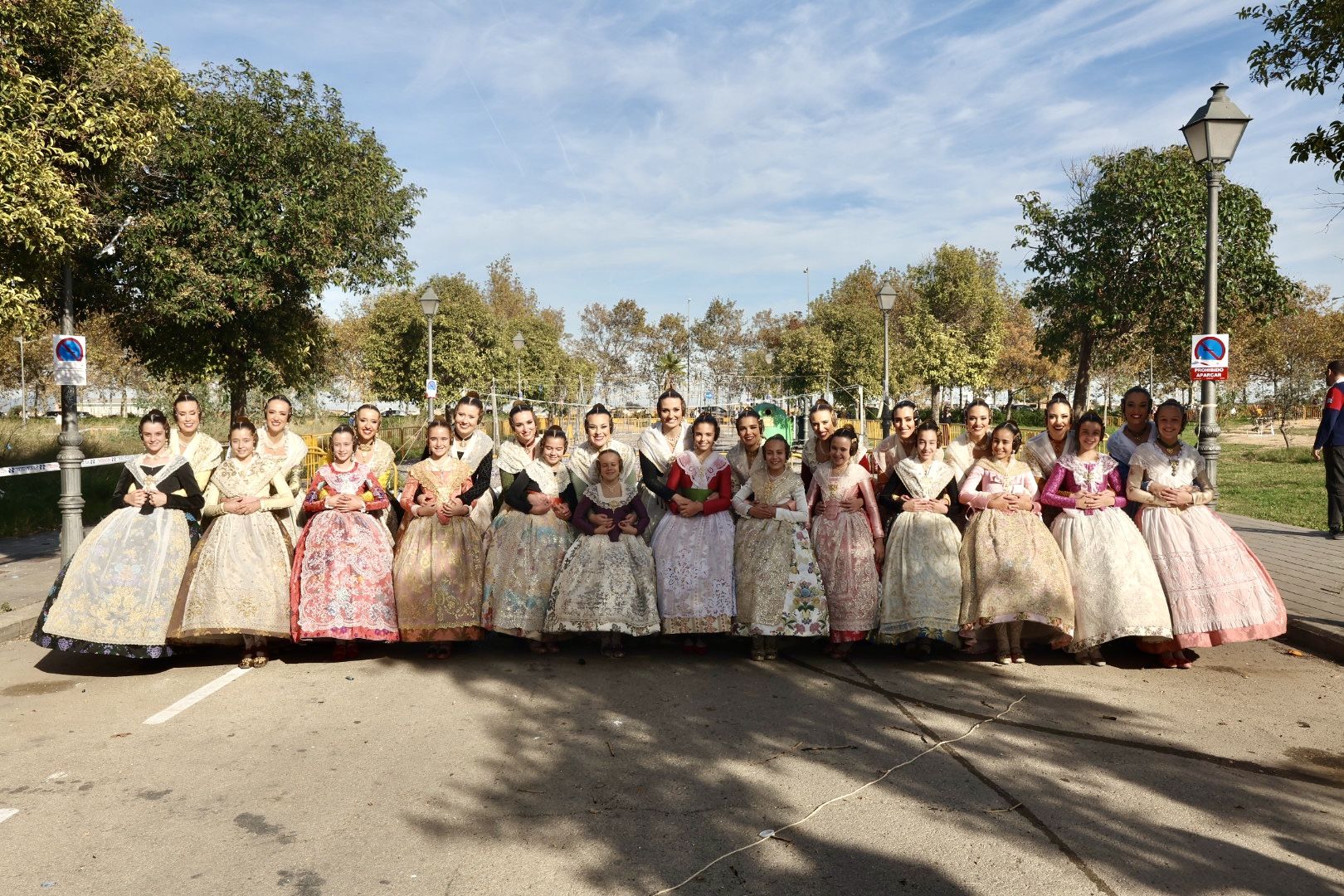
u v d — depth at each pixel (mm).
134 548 6043
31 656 6590
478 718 5152
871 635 6602
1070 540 6309
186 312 13906
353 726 5008
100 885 3273
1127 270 25219
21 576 9406
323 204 15438
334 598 6148
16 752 4605
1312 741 4801
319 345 18766
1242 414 51844
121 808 3928
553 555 6500
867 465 7387
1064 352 29078
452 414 7078
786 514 6352
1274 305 24578
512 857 3496
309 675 6043
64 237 8359
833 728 4977
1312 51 7996
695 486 6555
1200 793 4105
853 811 3906
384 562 6348
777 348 69062
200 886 3270
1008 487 6387
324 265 15750
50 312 12844
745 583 6395
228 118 14477
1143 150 24859
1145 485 6395
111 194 12352
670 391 6906
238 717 5164
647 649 6809
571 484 6680
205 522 6551
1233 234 23984
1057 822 3795
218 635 6230
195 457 6348
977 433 6824
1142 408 6562
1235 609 6059
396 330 33719
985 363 47000
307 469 15820
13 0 7961
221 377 17094
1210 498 6312
